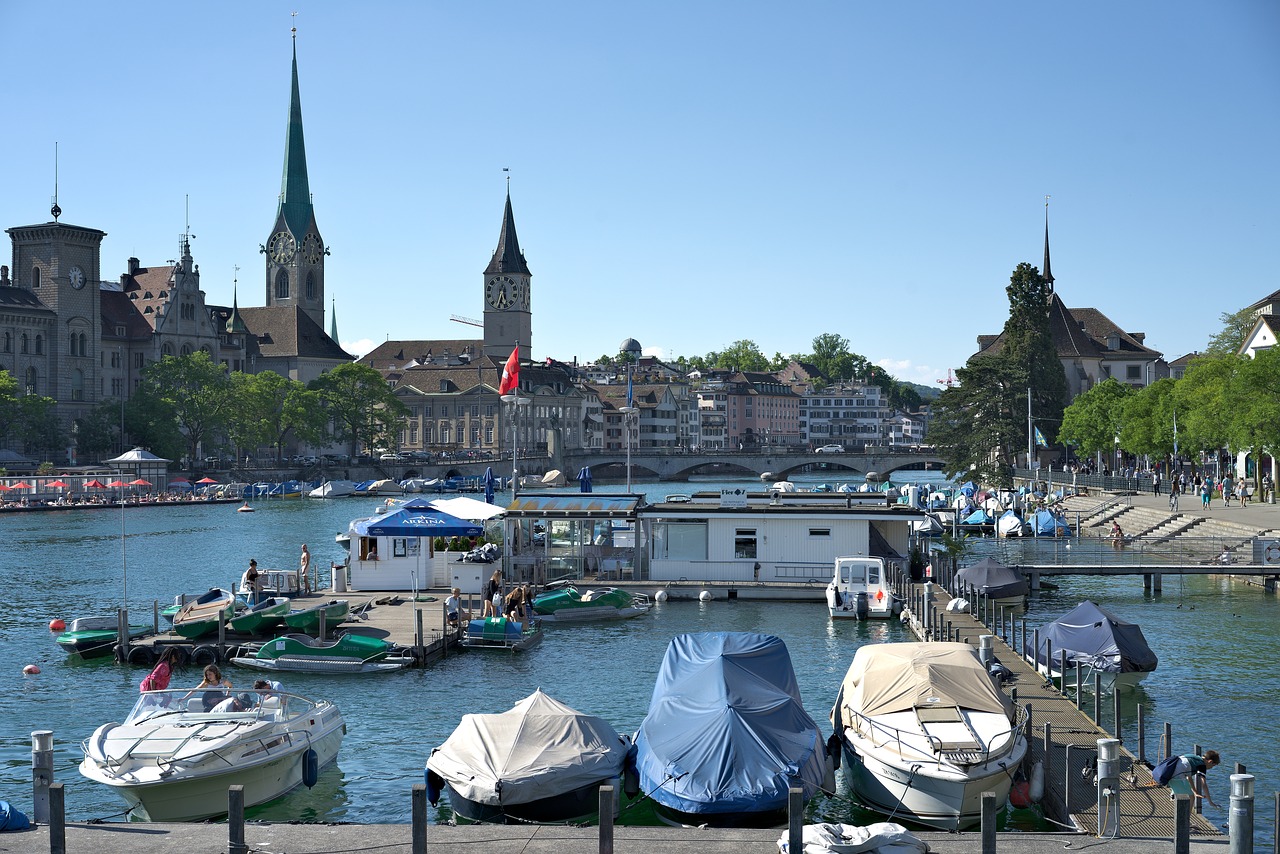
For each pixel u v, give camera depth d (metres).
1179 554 81.44
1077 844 27.17
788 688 39.44
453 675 52.59
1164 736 36.16
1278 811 25.83
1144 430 135.75
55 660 57.41
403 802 36.38
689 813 32.00
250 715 35.84
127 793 32.91
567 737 34.16
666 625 64.50
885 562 74.00
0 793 37.50
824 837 26.19
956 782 32.84
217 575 93.56
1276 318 129.00
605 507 74.50
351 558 71.44
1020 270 188.25
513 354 97.81
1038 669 49.22
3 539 122.81
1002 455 173.88
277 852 26.59
